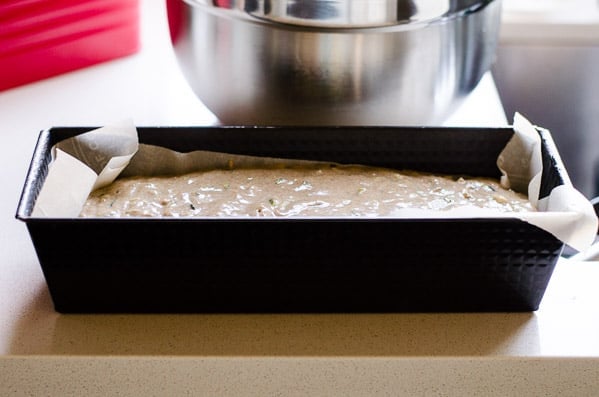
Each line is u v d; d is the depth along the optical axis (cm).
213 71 99
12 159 107
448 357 78
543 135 89
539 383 80
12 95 122
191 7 97
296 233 76
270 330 81
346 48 92
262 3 91
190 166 93
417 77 95
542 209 86
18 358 77
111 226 75
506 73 157
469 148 92
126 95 122
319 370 79
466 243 77
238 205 86
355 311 83
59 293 80
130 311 83
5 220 96
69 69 129
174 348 79
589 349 79
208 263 78
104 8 128
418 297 82
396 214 84
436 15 92
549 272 80
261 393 80
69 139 89
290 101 96
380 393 80
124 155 90
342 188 89
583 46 152
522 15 154
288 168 93
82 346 78
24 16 120
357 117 97
